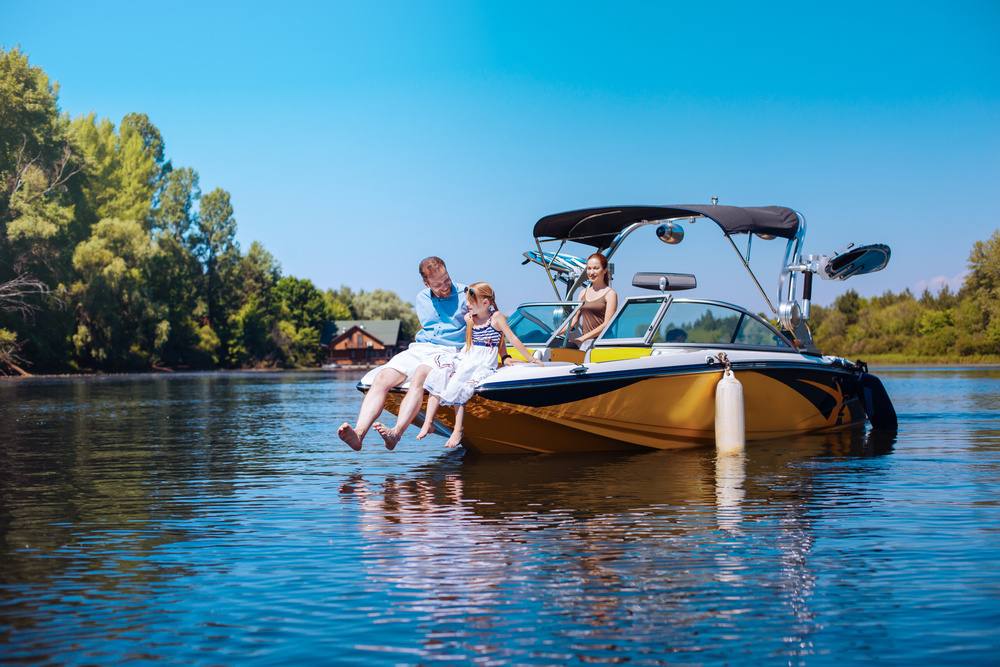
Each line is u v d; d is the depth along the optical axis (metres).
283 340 97.88
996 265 72.38
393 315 138.50
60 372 59.09
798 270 10.51
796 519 5.40
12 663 3.07
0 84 55.38
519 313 10.40
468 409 8.45
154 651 3.18
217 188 97.56
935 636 3.27
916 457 8.52
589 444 9.25
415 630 3.39
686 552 4.55
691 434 9.68
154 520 5.59
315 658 3.11
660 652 3.14
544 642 3.25
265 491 6.79
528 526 5.25
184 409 18.33
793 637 3.27
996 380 29.38
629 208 10.36
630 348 9.59
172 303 79.88
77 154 59.66
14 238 51.31
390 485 7.04
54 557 4.58
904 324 77.75
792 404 10.41
